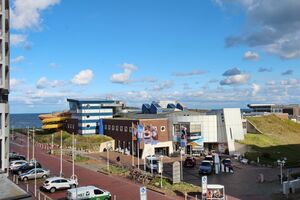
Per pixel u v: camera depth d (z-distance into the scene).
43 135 113.94
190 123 86.50
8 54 53.31
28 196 25.41
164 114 95.12
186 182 53.78
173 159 77.69
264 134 107.06
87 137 95.12
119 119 91.31
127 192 45.03
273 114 144.12
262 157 81.31
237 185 51.72
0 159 47.56
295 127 128.75
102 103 103.50
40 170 53.81
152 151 80.56
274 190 47.78
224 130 89.69
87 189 39.84
